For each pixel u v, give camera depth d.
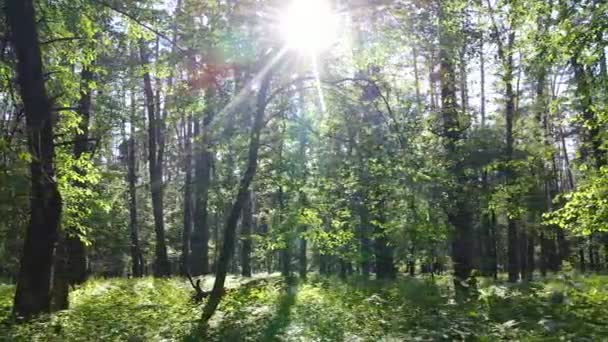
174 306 14.45
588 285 16.27
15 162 11.75
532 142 23.36
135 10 13.77
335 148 18.09
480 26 19.77
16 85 14.26
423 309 12.63
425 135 18.06
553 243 40.28
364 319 11.69
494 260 31.64
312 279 22.81
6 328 10.16
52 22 13.97
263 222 36.00
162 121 24.62
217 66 14.12
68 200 15.35
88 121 19.50
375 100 16.00
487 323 11.10
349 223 16.70
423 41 15.62
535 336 9.73
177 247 46.12
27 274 11.91
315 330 10.62
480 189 19.55
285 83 15.34
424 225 16.52
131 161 37.22
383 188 15.57
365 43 14.68
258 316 12.14
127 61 20.73
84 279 23.62
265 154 17.02
